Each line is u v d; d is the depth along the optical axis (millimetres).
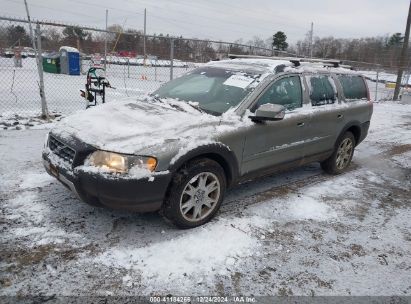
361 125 6105
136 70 19203
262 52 15508
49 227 3576
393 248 3793
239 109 4129
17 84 14344
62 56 19438
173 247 3406
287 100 4656
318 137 5160
